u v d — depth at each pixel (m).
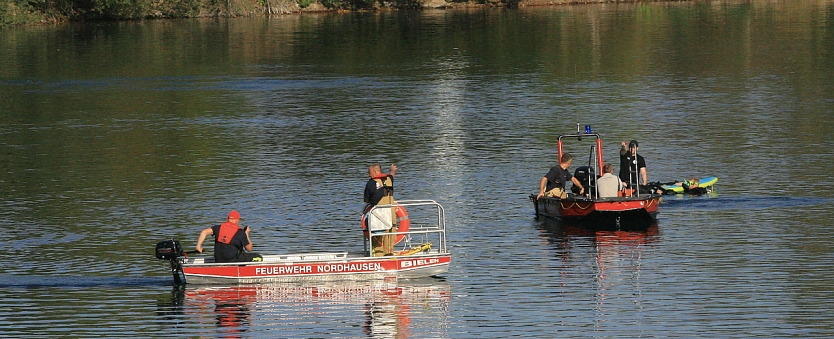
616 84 133.62
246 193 68.00
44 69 166.12
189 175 75.12
